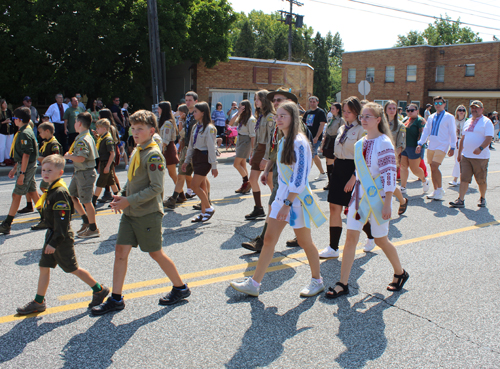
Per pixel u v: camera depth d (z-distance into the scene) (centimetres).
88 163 578
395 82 3847
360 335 343
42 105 2009
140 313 375
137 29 1817
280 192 392
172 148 785
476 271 485
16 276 451
